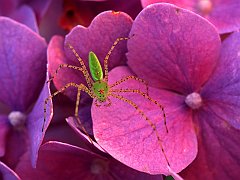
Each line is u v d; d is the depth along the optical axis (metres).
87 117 0.19
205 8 0.20
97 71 0.19
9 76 0.20
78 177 0.20
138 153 0.18
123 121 0.18
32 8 0.22
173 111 0.19
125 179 0.19
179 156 0.18
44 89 0.19
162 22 0.18
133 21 0.19
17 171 0.19
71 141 0.19
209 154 0.19
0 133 0.20
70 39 0.19
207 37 0.18
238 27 0.20
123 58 0.19
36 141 0.18
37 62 0.20
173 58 0.19
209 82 0.19
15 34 0.20
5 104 0.21
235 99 0.18
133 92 0.19
